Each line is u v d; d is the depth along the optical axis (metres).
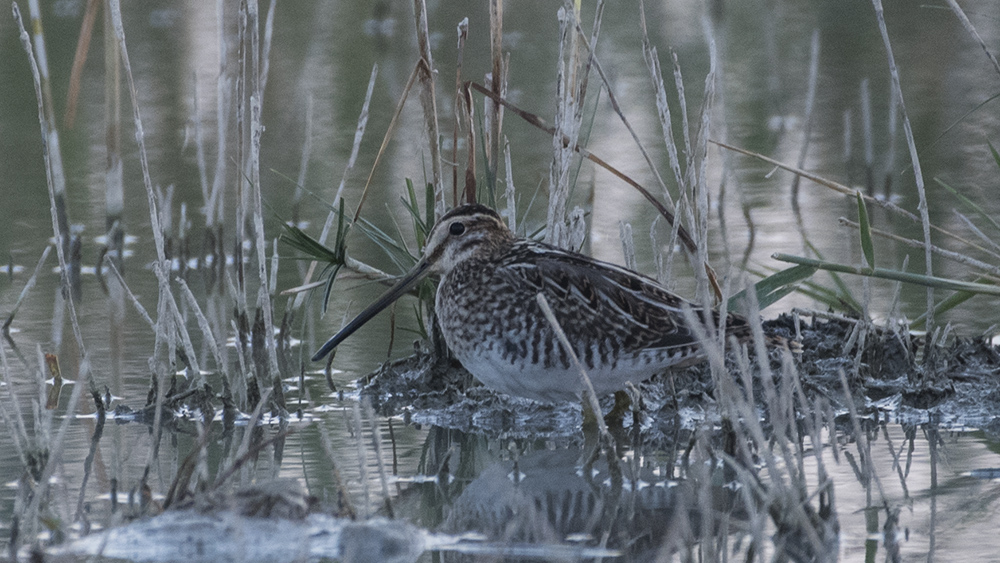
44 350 12.52
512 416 10.98
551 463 9.55
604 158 20.08
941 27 29.91
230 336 13.16
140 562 7.23
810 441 9.95
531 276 10.16
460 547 7.60
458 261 10.57
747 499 7.60
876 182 18.86
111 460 9.42
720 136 18.50
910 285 14.41
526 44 28.31
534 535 7.86
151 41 27.67
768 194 18.92
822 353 11.82
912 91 24.16
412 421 10.81
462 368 11.69
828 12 32.22
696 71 25.83
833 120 22.39
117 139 16.03
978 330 12.57
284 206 18.08
